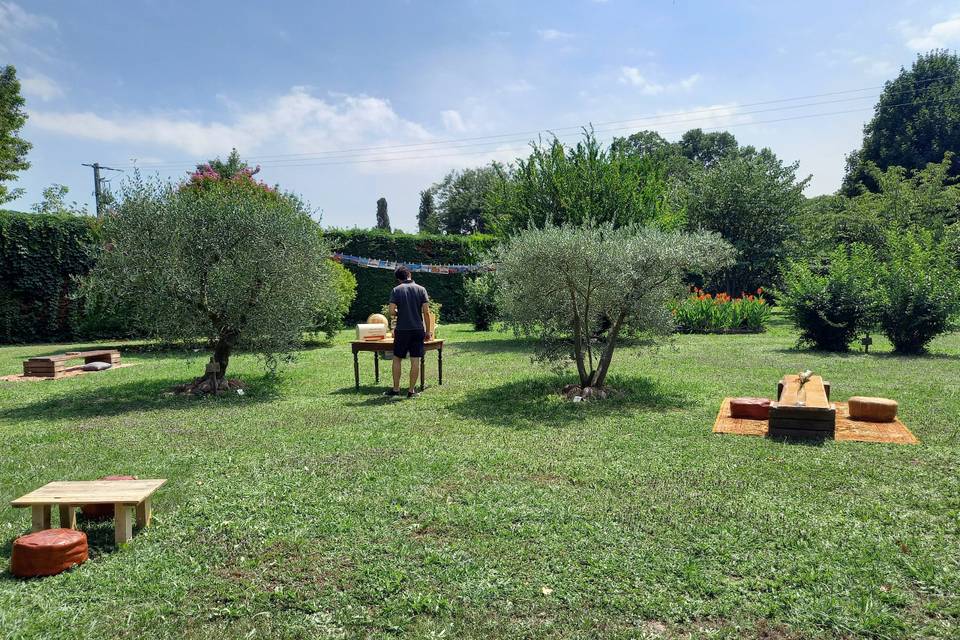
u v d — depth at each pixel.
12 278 16.17
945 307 12.04
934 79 35.03
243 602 2.92
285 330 8.67
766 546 3.41
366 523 3.80
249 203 8.78
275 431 6.24
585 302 8.21
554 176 15.55
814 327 13.15
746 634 2.64
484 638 2.61
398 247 23.98
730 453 5.20
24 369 10.37
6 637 2.61
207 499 4.25
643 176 16.09
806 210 27.44
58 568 3.20
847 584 2.99
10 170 26.66
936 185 25.38
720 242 7.79
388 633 2.67
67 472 4.89
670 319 8.20
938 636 2.60
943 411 6.64
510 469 4.85
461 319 25.12
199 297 8.51
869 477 4.53
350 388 8.91
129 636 2.65
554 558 3.30
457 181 64.50
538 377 9.58
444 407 7.38
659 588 2.98
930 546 3.37
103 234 8.45
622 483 4.46
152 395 8.52
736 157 29.48
